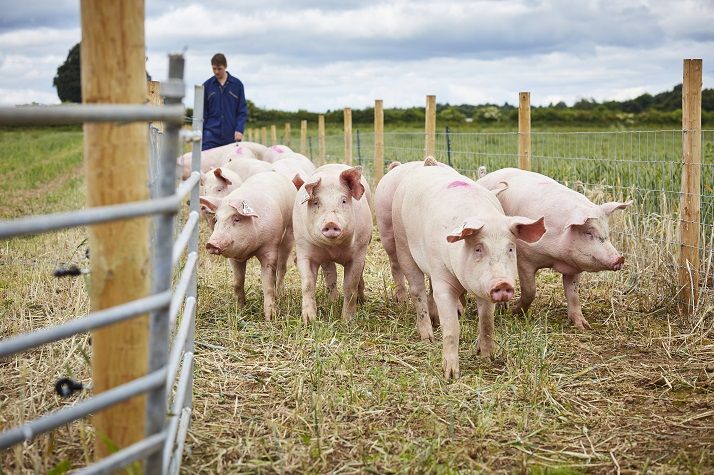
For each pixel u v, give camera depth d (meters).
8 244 9.50
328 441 3.94
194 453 3.77
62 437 3.85
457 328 5.08
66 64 80.62
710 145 10.53
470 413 4.34
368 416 4.27
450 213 5.05
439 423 4.20
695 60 6.33
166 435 2.63
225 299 7.16
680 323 6.26
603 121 43.75
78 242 9.40
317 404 4.34
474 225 4.53
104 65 2.73
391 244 6.82
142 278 2.87
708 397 4.62
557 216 6.17
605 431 4.15
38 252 8.99
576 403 4.57
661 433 4.11
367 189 7.15
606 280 7.50
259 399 4.57
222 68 12.57
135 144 2.77
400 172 6.63
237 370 5.11
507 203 6.64
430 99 10.77
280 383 4.84
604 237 6.05
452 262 4.88
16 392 4.46
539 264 6.39
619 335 6.00
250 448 3.83
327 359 5.26
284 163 8.99
